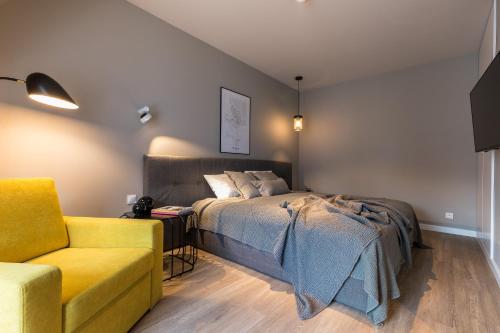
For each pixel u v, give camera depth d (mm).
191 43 3006
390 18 2602
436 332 1441
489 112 1880
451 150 3551
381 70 3994
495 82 1702
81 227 1654
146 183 2525
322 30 2855
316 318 1562
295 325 1500
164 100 2738
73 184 2074
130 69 2439
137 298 1474
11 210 1380
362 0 2326
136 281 1474
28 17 1823
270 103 4324
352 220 1786
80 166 2115
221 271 2211
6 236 1322
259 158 4117
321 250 1742
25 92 1816
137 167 2518
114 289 1240
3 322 854
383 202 2588
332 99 4680
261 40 3105
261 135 4152
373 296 1463
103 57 2242
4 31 1731
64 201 2025
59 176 1994
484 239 2814
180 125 2908
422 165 3779
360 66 3850
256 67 3936
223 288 1922
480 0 2297
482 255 2678
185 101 2957
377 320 1486
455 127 3521
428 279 2109
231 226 2369
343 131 4547
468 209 3428
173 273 2166
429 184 3723
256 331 1447
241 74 3723
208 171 3111
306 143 5004
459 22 2654
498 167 2195
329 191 4707
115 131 2342
